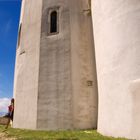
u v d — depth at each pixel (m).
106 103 8.72
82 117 10.68
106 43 9.06
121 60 8.05
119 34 8.31
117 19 8.52
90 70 11.38
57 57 11.22
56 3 12.04
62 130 10.21
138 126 6.98
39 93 11.12
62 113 10.52
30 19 13.05
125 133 7.44
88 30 11.85
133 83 7.42
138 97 7.16
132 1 8.11
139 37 7.67
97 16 10.34
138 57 7.53
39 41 11.84
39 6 12.54
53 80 11.02
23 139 7.95
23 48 13.08
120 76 8.00
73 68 10.97
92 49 11.65
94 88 11.20
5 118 16.56
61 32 11.50
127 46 7.92
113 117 8.13
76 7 11.98
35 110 11.12
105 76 8.91
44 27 11.90
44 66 11.34
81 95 10.91
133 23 7.91
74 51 11.23
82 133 9.05
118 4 8.59
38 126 10.80
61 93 10.74
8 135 9.22
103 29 9.45
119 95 7.93
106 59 8.95
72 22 11.62
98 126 9.55
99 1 10.14
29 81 11.98
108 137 7.86
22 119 12.00
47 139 7.77
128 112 7.43
